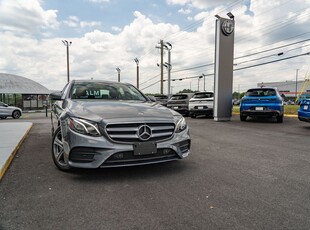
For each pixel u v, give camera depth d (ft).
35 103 118.52
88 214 8.24
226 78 39.65
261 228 7.40
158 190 10.25
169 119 12.31
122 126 11.10
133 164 11.21
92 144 10.80
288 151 17.49
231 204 8.98
